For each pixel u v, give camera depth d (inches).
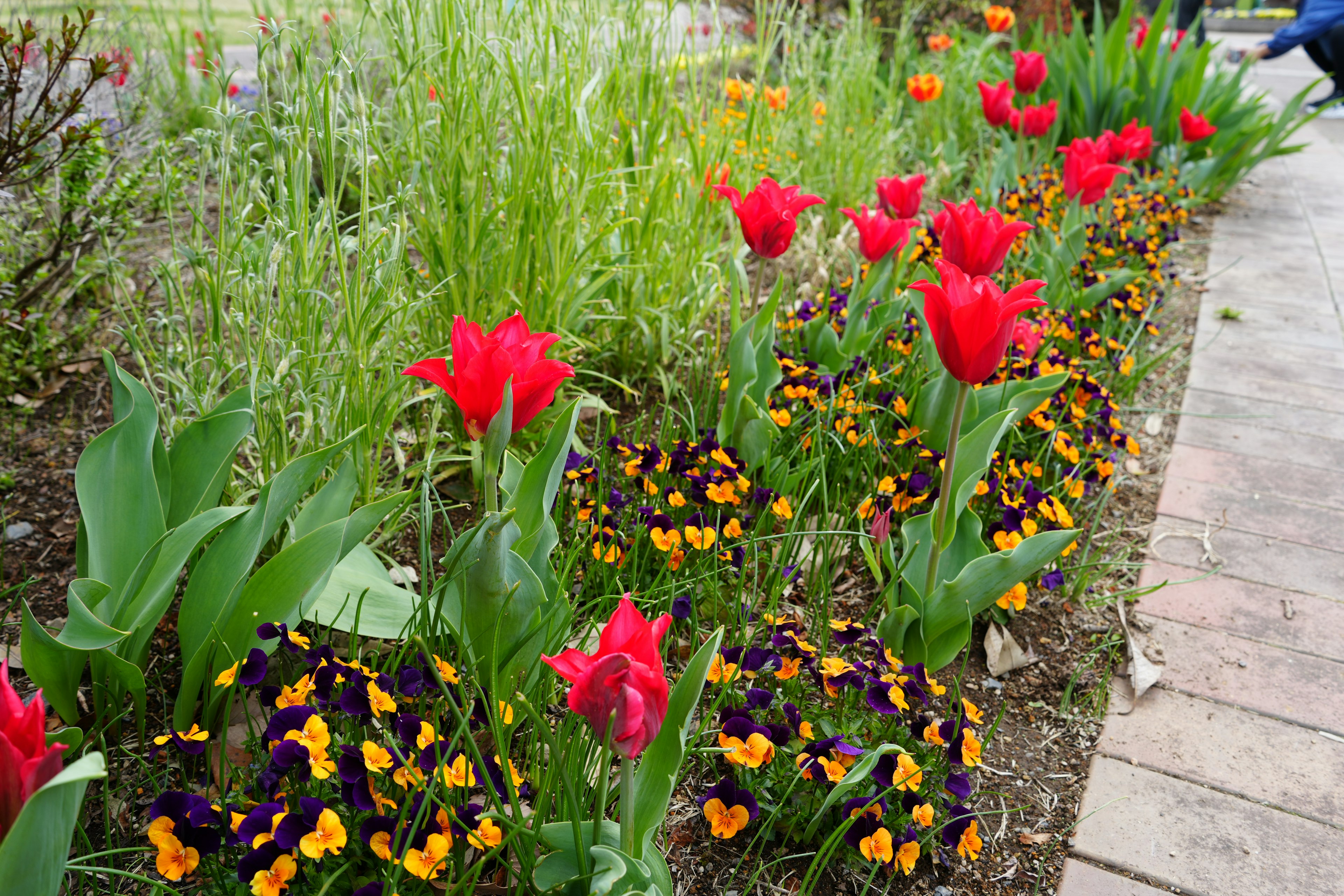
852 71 219.5
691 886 63.1
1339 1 295.3
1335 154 312.8
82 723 68.8
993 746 78.3
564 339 106.7
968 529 82.0
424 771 56.0
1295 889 65.7
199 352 89.9
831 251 170.4
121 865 59.1
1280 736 80.1
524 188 100.8
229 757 66.3
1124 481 120.9
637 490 94.5
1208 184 244.4
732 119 151.2
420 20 99.7
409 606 73.7
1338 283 188.7
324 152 77.5
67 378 120.5
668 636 81.7
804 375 109.4
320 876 54.2
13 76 85.4
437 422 93.5
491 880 57.8
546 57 99.5
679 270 129.3
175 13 218.4
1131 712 83.0
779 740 63.7
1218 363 153.7
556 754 52.7
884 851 59.3
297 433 88.4
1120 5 392.8
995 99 182.5
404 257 94.3
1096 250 168.2
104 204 114.5
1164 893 65.4
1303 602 97.5
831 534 81.6
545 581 71.5
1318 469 122.7
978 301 63.1
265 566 64.4
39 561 88.8
